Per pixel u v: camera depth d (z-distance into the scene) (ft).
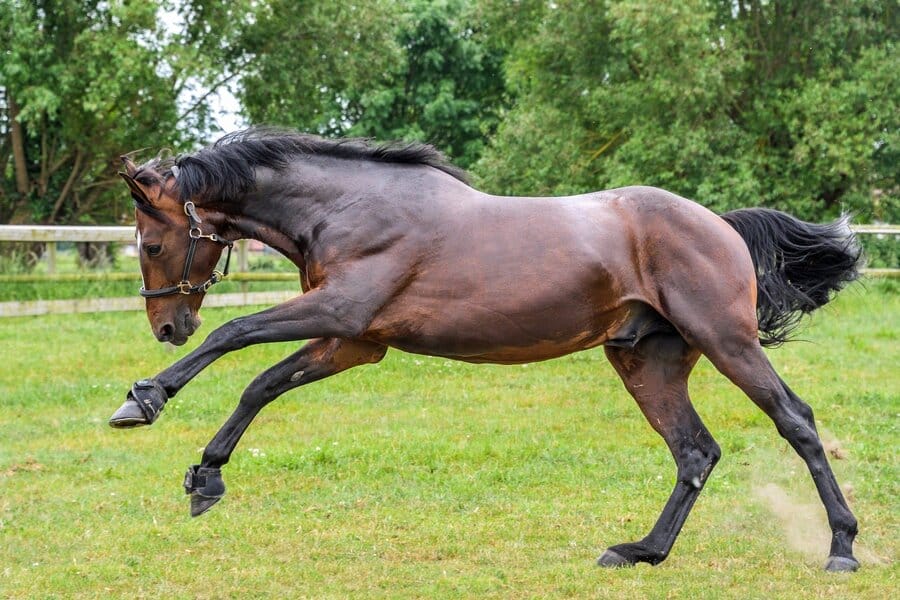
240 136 21.02
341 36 90.27
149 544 21.74
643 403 21.15
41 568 20.10
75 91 79.92
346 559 20.80
